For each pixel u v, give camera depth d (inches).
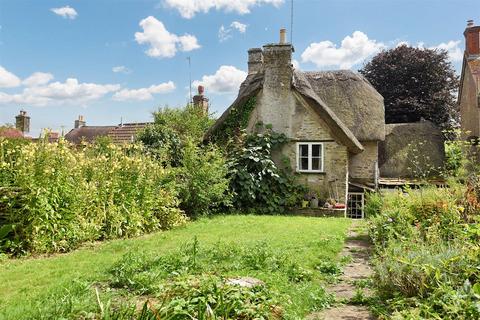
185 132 839.7
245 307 142.1
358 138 689.0
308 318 158.9
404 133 839.7
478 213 259.1
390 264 181.0
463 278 156.3
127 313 136.9
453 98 1162.6
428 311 139.3
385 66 1194.0
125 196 354.9
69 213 290.8
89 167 339.3
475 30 833.5
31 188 270.7
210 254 237.6
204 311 133.7
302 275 210.2
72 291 171.0
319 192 609.9
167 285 176.1
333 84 767.7
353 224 447.2
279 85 632.4
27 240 267.4
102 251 274.4
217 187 489.1
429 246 201.2
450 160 614.5
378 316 158.9
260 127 635.5
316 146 620.7
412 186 684.7
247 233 351.3
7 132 592.1
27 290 183.2
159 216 397.7
